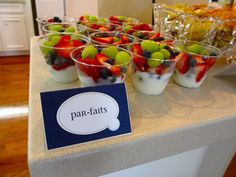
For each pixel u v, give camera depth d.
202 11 0.92
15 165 1.41
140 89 0.62
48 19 0.91
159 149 0.50
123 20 1.00
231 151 0.83
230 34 0.88
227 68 0.74
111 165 0.46
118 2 1.47
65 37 0.62
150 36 0.77
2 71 2.63
